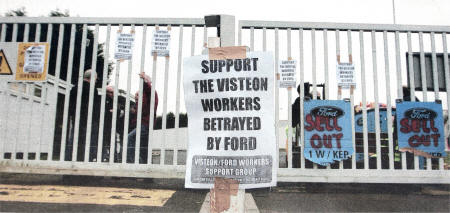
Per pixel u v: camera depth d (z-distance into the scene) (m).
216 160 2.64
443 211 3.24
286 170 3.70
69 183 4.25
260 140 2.64
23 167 3.84
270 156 2.62
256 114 2.67
